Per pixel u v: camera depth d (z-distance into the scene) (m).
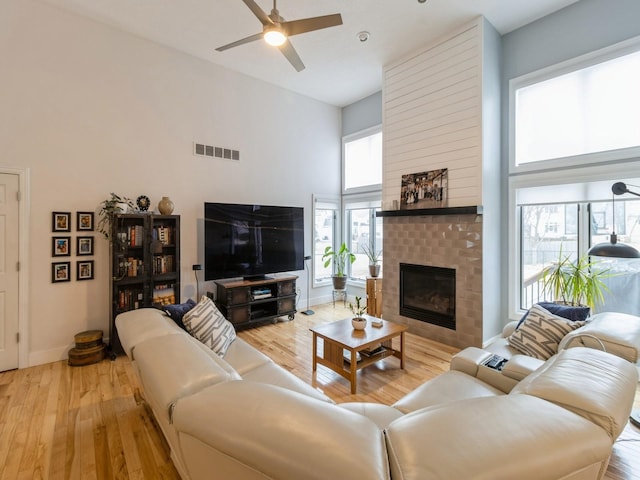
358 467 0.60
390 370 3.04
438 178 3.81
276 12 2.28
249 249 4.43
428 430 0.70
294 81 4.89
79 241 3.35
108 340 3.49
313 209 5.56
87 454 1.89
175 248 3.73
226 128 4.48
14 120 3.01
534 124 3.48
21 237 3.05
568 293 2.99
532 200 3.46
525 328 2.39
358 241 5.84
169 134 3.96
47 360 3.19
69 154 3.30
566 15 3.21
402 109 4.21
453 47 3.63
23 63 3.05
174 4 3.15
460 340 3.61
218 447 0.74
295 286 4.86
